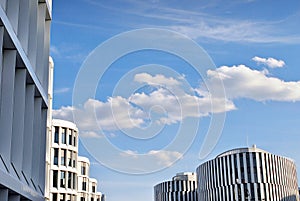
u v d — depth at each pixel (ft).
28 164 86.22
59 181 279.08
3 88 71.77
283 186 461.37
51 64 206.28
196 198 523.70
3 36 68.13
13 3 77.36
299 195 520.42
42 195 100.53
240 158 441.27
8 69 72.49
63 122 288.71
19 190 70.59
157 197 554.87
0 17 62.75
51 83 204.33
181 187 529.45
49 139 205.77
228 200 439.22
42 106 105.19
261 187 433.89
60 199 277.64
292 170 495.41
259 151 443.73
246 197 429.79
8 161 68.33
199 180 498.28
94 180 371.35
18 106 79.20
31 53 89.35
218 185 455.63
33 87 89.92
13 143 77.82
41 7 102.06
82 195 337.72
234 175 441.27
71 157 290.56
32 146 90.22
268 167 444.55
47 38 108.58
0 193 63.46
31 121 88.28
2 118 70.64
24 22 82.53
